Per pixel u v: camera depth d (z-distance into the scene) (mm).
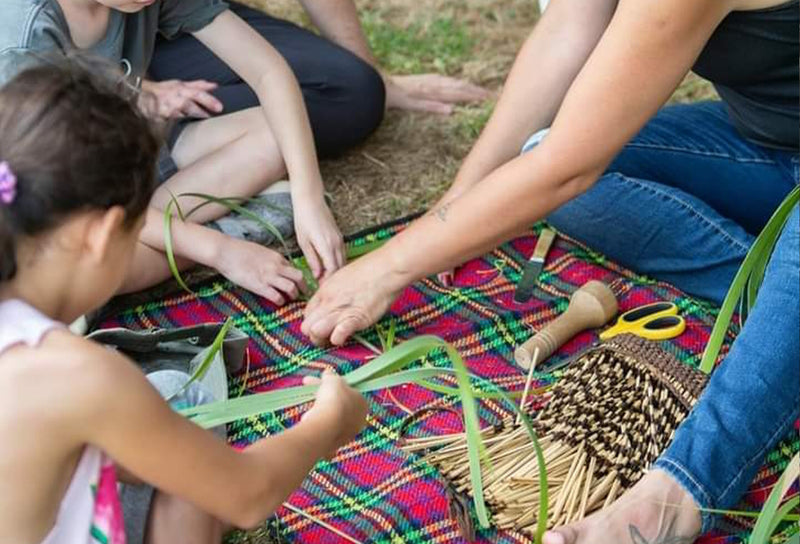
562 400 1916
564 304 2258
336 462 1922
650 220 2246
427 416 2008
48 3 2057
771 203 2271
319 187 2365
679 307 2227
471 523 1773
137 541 1504
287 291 2260
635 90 1761
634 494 1680
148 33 2303
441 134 2846
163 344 2006
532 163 1881
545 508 1580
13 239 1280
